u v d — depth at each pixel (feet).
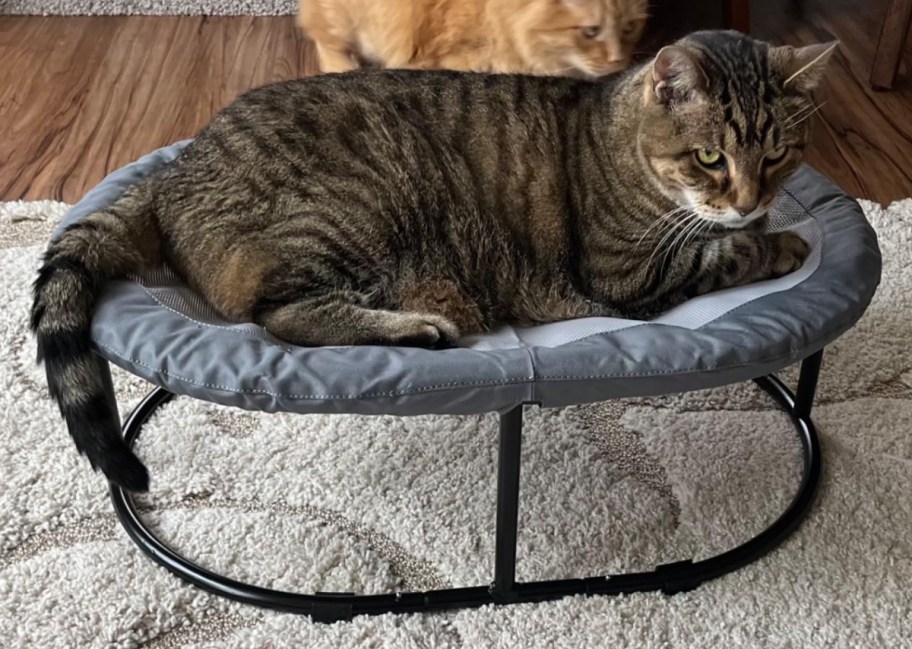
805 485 5.10
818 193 5.29
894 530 4.95
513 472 4.22
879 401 5.78
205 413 5.70
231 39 9.87
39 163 7.98
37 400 5.74
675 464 5.38
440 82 5.08
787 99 4.59
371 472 5.32
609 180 4.97
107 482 5.22
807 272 4.70
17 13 10.24
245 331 4.26
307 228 4.60
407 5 6.57
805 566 4.77
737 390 5.89
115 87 9.04
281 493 5.20
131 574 4.74
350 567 4.79
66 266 4.23
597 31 6.34
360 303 4.70
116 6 10.30
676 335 4.17
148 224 4.60
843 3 10.15
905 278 6.68
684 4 9.62
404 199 4.81
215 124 4.83
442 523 5.03
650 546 4.91
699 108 4.53
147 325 4.11
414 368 3.92
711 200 4.66
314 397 3.88
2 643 4.41
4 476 5.25
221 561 4.83
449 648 4.44
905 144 8.20
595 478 5.29
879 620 4.52
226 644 4.45
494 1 6.41
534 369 3.94
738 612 4.56
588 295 5.09
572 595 4.62
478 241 4.96
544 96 5.13
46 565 4.77
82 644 4.43
